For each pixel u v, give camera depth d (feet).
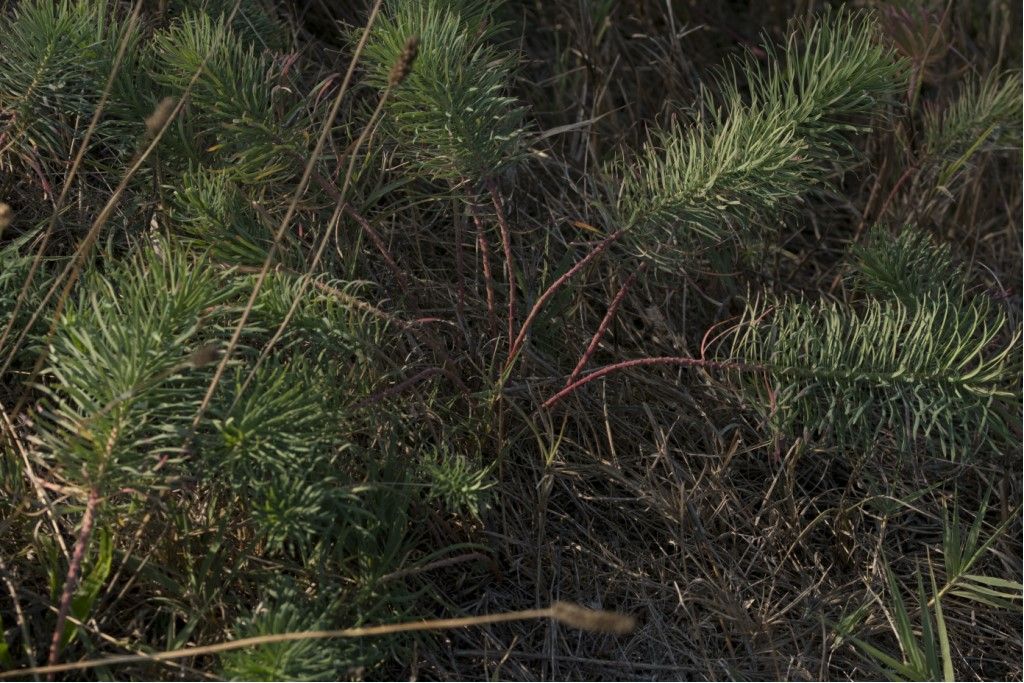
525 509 3.13
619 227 3.00
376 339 2.81
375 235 3.05
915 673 2.82
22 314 2.84
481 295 3.41
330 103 3.43
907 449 2.79
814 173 2.98
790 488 3.17
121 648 2.67
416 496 2.89
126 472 2.51
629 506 3.22
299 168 2.89
